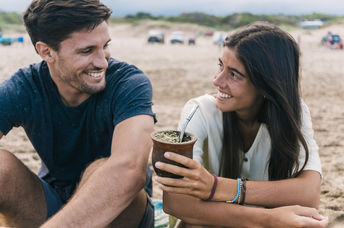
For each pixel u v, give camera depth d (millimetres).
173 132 1664
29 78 1959
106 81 1955
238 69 1816
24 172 1902
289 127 1936
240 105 1918
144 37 47625
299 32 46750
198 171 1616
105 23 1797
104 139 2041
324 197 3260
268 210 1804
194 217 1856
